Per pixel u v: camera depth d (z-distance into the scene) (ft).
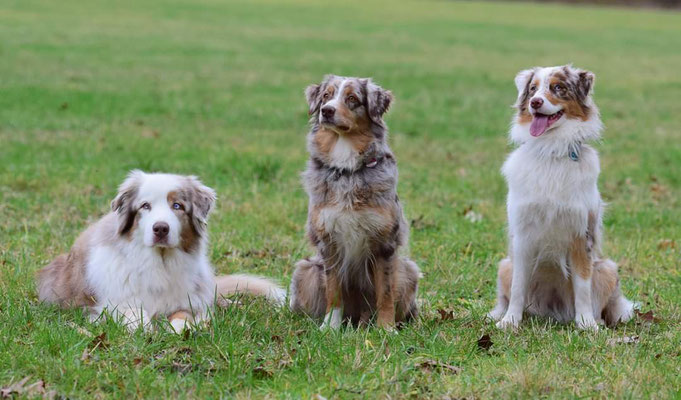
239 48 105.09
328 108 21.80
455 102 73.20
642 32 154.10
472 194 39.70
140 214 21.67
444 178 42.91
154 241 21.29
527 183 22.61
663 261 29.73
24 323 20.58
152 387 16.90
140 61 89.40
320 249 22.76
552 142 22.47
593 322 22.58
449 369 18.60
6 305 22.33
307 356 18.61
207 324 20.79
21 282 24.79
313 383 17.48
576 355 19.62
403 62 99.35
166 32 117.19
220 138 52.26
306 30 131.34
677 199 39.73
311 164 23.03
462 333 21.38
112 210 22.08
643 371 18.15
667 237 33.19
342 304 23.41
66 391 16.71
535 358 19.13
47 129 51.72
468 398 16.83
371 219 22.06
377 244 22.45
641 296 25.99
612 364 18.90
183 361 18.48
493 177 43.09
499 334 21.45
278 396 16.83
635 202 38.75
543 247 23.00
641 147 53.83
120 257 21.88
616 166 47.50
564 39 135.74
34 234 30.17
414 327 22.09
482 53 112.68
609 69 100.63
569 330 21.66
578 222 22.40
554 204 22.26
